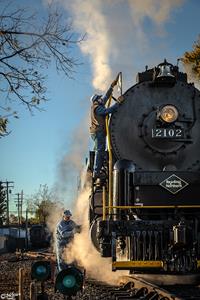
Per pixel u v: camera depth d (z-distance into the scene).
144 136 10.55
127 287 9.19
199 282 9.80
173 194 9.63
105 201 10.04
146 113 10.74
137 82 11.29
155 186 9.64
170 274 9.61
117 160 10.40
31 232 40.75
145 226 9.02
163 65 10.79
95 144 10.95
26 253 26.03
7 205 74.25
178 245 8.80
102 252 8.91
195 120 10.80
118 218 9.20
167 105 10.43
